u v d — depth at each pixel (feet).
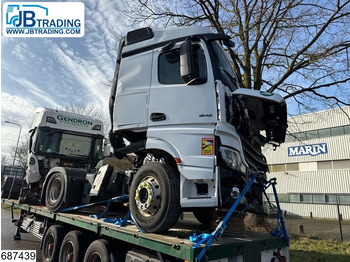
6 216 47.21
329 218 87.56
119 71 14.87
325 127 93.61
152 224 11.05
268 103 12.54
